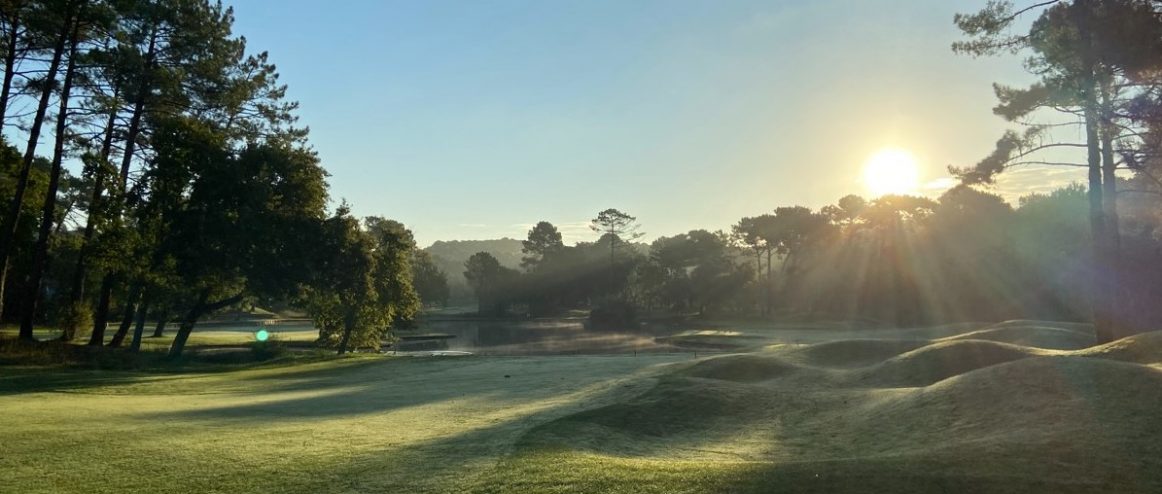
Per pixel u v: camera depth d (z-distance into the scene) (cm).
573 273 12194
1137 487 695
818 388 1680
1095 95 1838
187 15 3322
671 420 1359
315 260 3425
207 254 3117
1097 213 2181
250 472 908
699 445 1150
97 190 3181
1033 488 697
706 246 11144
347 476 880
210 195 3142
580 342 6294
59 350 2894
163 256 3127
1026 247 5944
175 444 1102
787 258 10406
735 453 1063
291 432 1237
